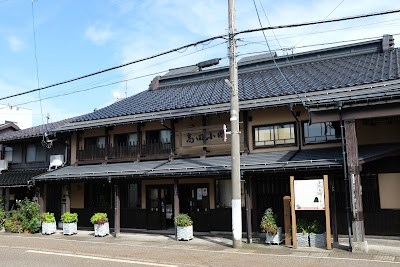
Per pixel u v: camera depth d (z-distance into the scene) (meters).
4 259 11.49
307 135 15.38
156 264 10.28
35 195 21.91
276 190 15.34
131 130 19.28
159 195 18.41
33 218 18.53
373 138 13.97
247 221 13.70
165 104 19.08
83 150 20.22
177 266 9.96
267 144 16.09
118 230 16.42
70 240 15.59
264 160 14.38
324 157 13.19
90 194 20.20
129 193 19.22
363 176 14.12
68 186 18.73
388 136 13.77
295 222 12.23
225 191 16.75
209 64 14.01
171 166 16.08
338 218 14.32
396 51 17.55
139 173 15.88
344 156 11.80
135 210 18.75
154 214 18.22
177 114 17.00
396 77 13.45
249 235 13.52
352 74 15.75
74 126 20.03
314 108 12.12
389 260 10.02
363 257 10.45
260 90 16.97
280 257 10.80
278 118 15.92
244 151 16.00
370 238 13.63
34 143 23.12
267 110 16.19
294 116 15.27
